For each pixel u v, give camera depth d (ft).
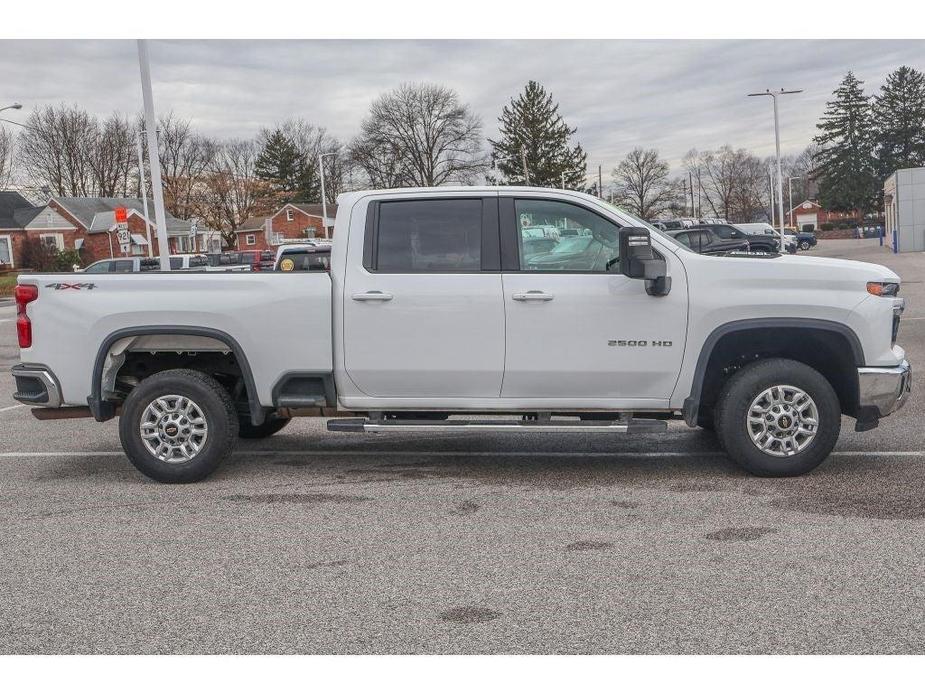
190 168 304.50
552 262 21.12
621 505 19.33
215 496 20.83
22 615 14.10
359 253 21.43
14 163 293.23
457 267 21.20
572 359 20.92
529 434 27.35
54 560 16.61
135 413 21.75
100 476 23.16
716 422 21.38
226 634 13.21
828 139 336.29
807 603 13.79
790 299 20.51
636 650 12.37
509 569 15.60
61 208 229.66
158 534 18.04
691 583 14.73
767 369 20.76
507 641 12.75
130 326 21.72
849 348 20.86
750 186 377.09
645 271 19.79
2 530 18.53
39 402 22.04
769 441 20.93
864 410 20.84
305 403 21.79
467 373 21.18
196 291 21.62
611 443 25.71
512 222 21.22
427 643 12.74
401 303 21.08
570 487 20.94
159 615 13.97
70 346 21.85
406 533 17.75
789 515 18.25
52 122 290.97
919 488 19.94
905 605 13.64
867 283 20.65
